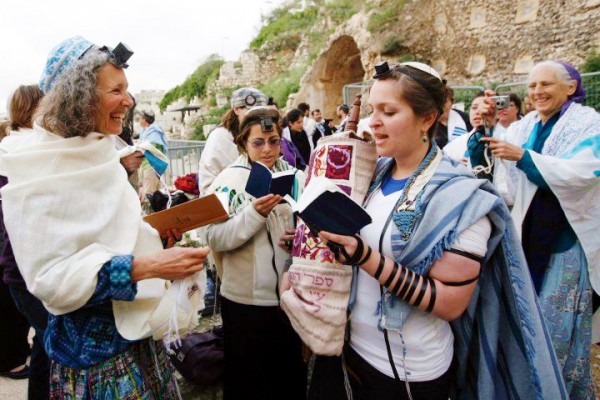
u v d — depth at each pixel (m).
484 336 1.44
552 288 2.38
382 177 1.48
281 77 22.81
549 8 11.18
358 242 1.22
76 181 1.24
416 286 1.21
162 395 1.54
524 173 2.39
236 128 3.38
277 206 2.04
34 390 2.17
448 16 13.30
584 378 2.39
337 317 1.41
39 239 1.18
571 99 2.48
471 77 12.89
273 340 2.07
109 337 1.37
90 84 1.24
